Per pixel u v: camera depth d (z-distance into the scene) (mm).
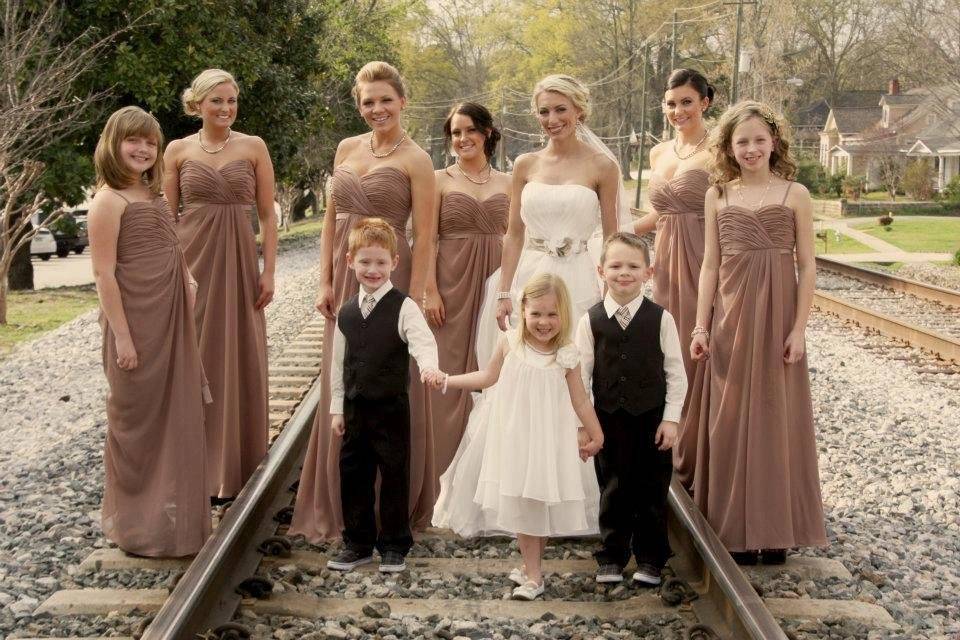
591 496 4660
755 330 4492
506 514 4027
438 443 5480
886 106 63531
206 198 5250
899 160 55219
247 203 5344
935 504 5441
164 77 17250
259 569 4188
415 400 4859
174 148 5344
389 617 3791
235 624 3502
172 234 4555
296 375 8742
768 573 4383
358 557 4328
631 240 4188
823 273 18641
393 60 40188
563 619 3814
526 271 5082
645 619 3775
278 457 5121
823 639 3721
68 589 4152
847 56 75562
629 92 72562
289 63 21922
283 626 3668
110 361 4473
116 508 4504
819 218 42188
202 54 17641
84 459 6312
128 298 4410
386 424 4301
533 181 5090
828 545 4652
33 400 8445
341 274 4812
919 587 4281
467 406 5535
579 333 4305
